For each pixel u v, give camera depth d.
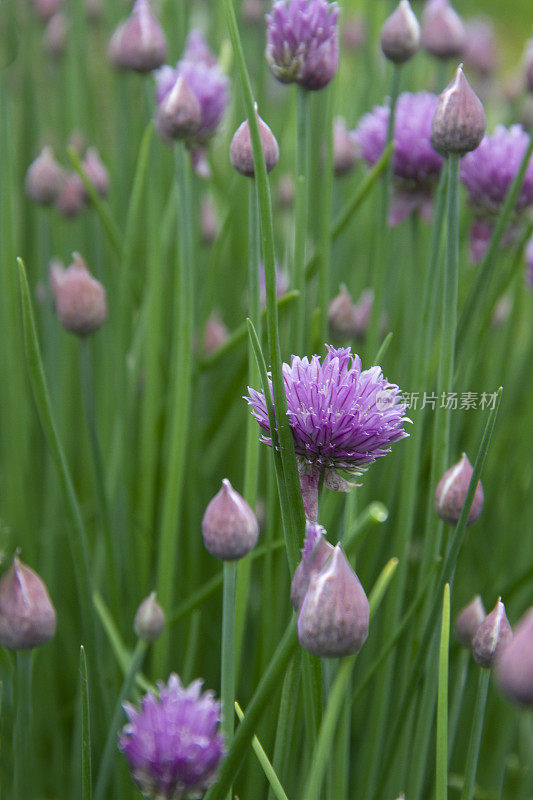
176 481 0.59
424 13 0.70
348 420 0.49
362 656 0.62
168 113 0.56
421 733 0.56
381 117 0.62
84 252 0.77
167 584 0.60
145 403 0.62
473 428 0.66
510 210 0.57
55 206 0.76
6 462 0.66
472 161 0.60
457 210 0.54
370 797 0.59
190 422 0.63
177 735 0.47
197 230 0.66
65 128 0.86
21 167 0.77
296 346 0.58
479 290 0.58
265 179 0.49
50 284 0.66
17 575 0.50
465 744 0.65
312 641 0.46
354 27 0.98
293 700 0.52
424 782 0.60
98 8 0.98
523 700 0.45
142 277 0.81
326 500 0.56
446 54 0.63
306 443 0.49
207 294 0.65
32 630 0.50
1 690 0.58
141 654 0.55
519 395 0.70
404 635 0.59
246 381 0.65
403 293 0.67
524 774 0.62
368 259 0.76
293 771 0.58
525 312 0.97
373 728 0.59
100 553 0.65
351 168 0.66
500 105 1.07
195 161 0.62
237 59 0.50
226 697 0.51
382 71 0.84
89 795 0.51
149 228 0.62
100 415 0.72
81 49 0.82
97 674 0.59
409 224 0.61
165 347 0.71
